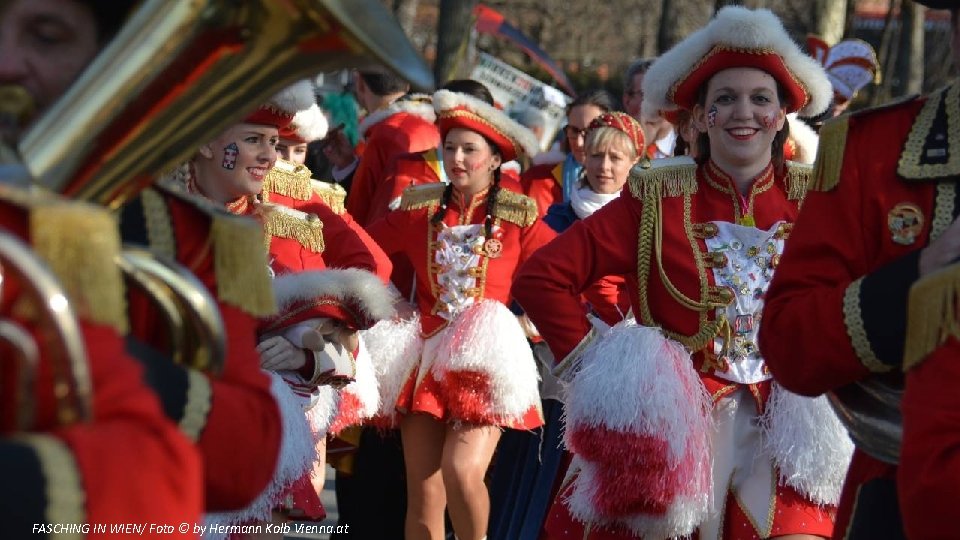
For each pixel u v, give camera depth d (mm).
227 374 2686
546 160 9664
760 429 5016
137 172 2467
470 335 7000
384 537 7809
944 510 2766
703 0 23938
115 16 2535
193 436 2492
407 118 9461
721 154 5234
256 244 2805
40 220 2080
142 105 2379
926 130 3355
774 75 5195
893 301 3166
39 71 2496
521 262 7457
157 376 2463
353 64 2545
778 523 4926
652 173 5285
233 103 2504
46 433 2076
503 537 7359
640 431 4844
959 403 2779
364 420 7145
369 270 6344
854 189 3400
